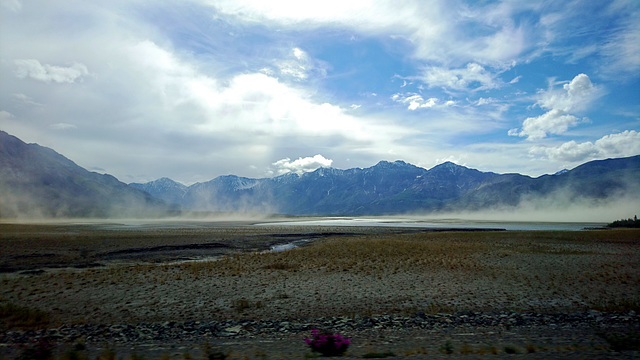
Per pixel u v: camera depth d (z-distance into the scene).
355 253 43.59
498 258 40.16
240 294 24.56
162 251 48.78
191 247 53.66
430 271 32.50
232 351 14.06
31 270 33.84
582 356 11.96
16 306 21.00
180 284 27.22
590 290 25.69
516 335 16.36
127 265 37.34
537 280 28.91
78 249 49.38
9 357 13.49
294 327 18.11
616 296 24.09
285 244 60.41
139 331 17.45
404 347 14.23
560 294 24.66
